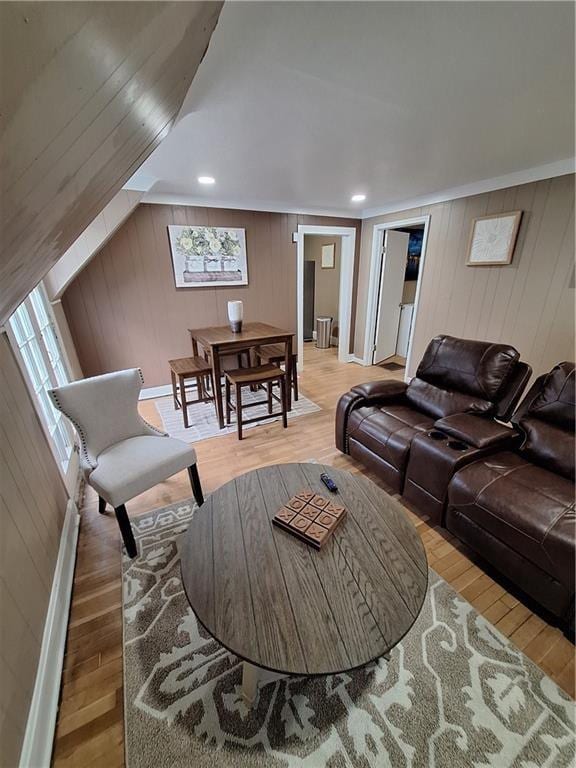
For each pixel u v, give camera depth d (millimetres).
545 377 1780
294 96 1413
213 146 1980
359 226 4527
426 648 1222
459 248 3283
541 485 1439
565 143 2055
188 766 934
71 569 1539
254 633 878
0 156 408
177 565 1585
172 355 3742
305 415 3289
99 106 555
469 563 1601
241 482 1518
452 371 2229
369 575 1039
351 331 5090
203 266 3615
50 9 323
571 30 1033
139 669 1164
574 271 2521
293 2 892
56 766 938
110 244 3160
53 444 1889
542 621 1324
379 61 1188
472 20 983
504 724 1016
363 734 991
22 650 993
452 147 2084
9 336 1499
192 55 778
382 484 2193
